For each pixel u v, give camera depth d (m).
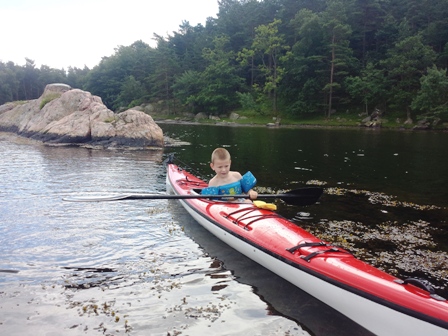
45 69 95.69
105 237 5.02
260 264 4.13
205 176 9.51
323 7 56.12
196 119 51.66
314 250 3.59
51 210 6.25
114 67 78.94
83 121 16.75
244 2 75.50
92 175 9.25
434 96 33.38
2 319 3.07
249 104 50.12
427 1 43.09
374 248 4.70
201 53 64.19
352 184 8.73
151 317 3.13
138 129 16.08
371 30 48.34
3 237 4.97
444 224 5.71
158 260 4.30
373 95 40.41
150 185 8.20
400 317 2.63
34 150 14.05
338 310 3.16
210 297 3.46
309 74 46.03
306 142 19.91
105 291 3.57
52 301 3.38
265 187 8.31
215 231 4.89
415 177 9.69
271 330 2.95
